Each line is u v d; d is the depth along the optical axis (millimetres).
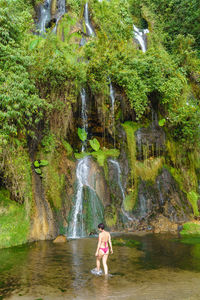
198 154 17625
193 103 17984
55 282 5734
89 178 12812
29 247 8875
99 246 6504
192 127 16750
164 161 15430
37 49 11969
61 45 14609
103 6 22234
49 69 11570
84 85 14141
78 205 11648
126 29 18609
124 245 9250
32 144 11500
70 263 7102
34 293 5164
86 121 14766
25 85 9602
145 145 15008
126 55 15320
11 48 9875
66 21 19375
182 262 7207
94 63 13898
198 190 16453
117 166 13820
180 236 10844
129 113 15398
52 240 10016
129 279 5918
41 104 10094
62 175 11938
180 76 17281
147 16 24125
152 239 10250
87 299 4891
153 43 21750
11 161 9852
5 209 9773
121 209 12750
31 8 20234
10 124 9609
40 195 10867
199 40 21922
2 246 8820
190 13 22109
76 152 14219
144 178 14195
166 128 16469
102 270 6543
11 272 6371
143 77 15344
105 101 14562
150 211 13297
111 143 14969
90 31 20656
